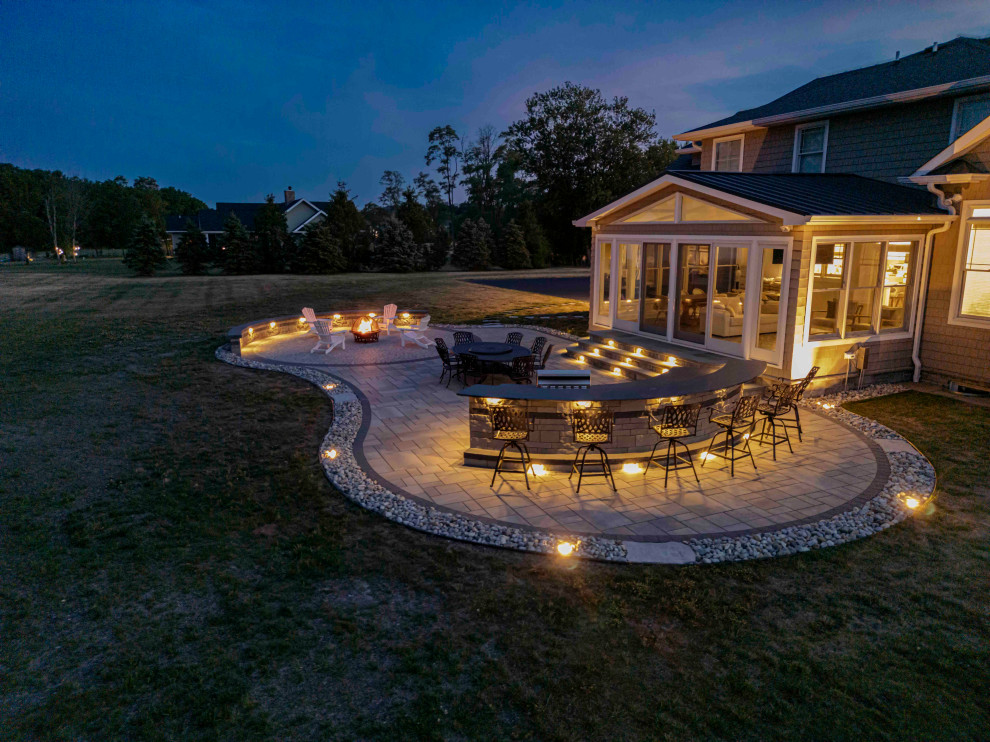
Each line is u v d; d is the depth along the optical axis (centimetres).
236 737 398
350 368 1500
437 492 787
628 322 1614
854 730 404
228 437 1004
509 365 1373
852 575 593
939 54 1617
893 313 1294
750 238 1206
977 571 600
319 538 665
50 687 446
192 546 652
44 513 727
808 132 1622
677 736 399
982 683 448
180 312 2466
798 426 966
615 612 530
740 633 503
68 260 6400
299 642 494
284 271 4638
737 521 706
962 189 1209
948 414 1105
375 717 416
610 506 745
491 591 565
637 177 5778
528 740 396
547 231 5978
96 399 1230
